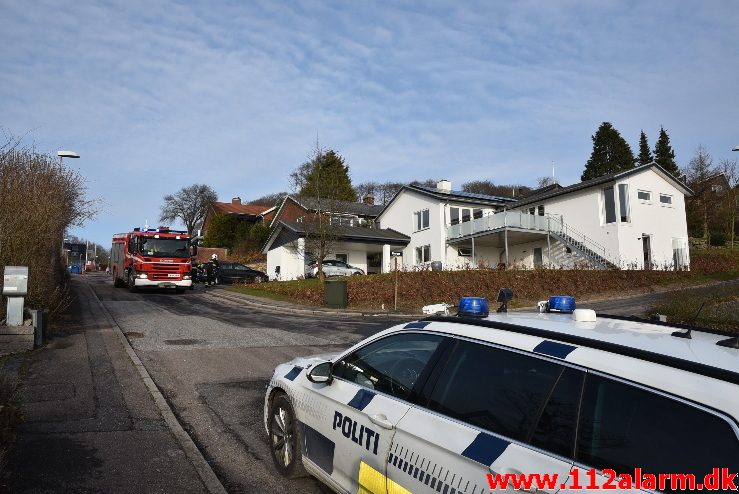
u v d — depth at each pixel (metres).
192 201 81.38
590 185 32.31
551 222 33.59
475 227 33.62
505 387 2.80
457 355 3.17
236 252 53.00
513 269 26.08
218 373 8.28
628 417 2.26
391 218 41.00
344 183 50.06
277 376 4.86
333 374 4.11
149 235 24.84
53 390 6.75
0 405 4.98
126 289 28.23
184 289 28.25
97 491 4.11
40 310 9.72
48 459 4.64
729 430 1.95
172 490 4.18
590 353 2.54
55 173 14.66
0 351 8.92
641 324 3.13
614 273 26.47
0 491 4.00
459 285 23.30
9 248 10.67
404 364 3.53
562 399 2.51
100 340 10.41
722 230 46.31
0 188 11.16
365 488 3.43
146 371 7.99
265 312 19.36
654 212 32.62
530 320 3.25
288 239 34.66
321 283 24.41
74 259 68.56
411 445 3.06
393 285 22.72
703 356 2.33
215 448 5.25
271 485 4.45
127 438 5.24
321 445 4.02
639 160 65.31
